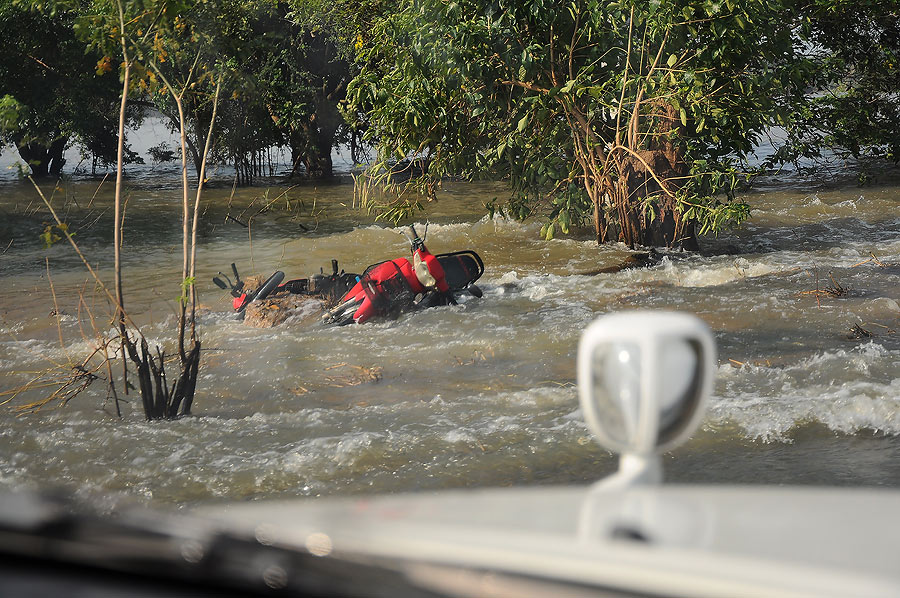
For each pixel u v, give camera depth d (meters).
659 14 13.05
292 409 7.11
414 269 10.51
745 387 6.86
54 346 9.77
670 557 0.72
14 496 0.92
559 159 15.56
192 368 7.15
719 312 9.74
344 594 0.78
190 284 7.16
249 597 0.80
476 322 9.81
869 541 0.76
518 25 14.66
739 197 21.52
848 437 5.67
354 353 8.80
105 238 19.09
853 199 20.89
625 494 0.93
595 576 0.71
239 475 5.50
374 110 15.49
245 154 31.50
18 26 29.19
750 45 13.48
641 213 15.09
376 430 6.30
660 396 0.90
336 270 11.32
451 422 6.43
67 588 0.83
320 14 28.78
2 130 8.05
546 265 14.09
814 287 10.80
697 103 13.75
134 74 7.63
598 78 15.45
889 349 7.86
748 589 0.64
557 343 8.80
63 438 6.34
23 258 16.45
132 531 0.87
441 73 14.30
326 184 33.31
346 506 1.04
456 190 27.27
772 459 5.34
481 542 0.81
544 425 6.19
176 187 32.94
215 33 8.14
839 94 23.27
